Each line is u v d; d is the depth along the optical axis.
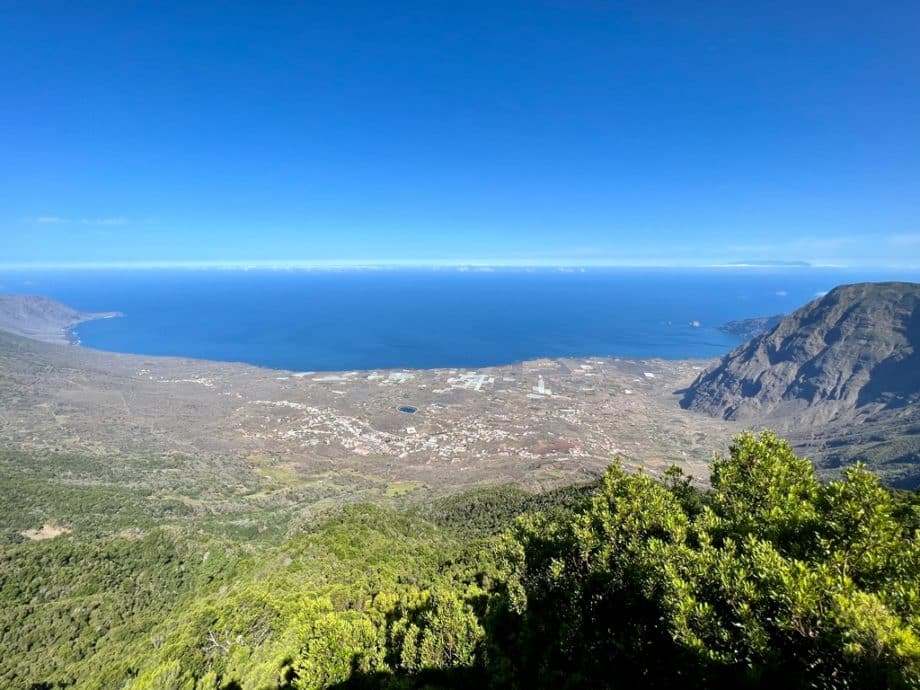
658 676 14.30
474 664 18.47
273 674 28.17
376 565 57.72
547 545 21.28
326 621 22.27
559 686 16.27
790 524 14.30
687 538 16.17
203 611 46.47
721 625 12.37
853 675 10.11
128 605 71.88
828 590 11.19
